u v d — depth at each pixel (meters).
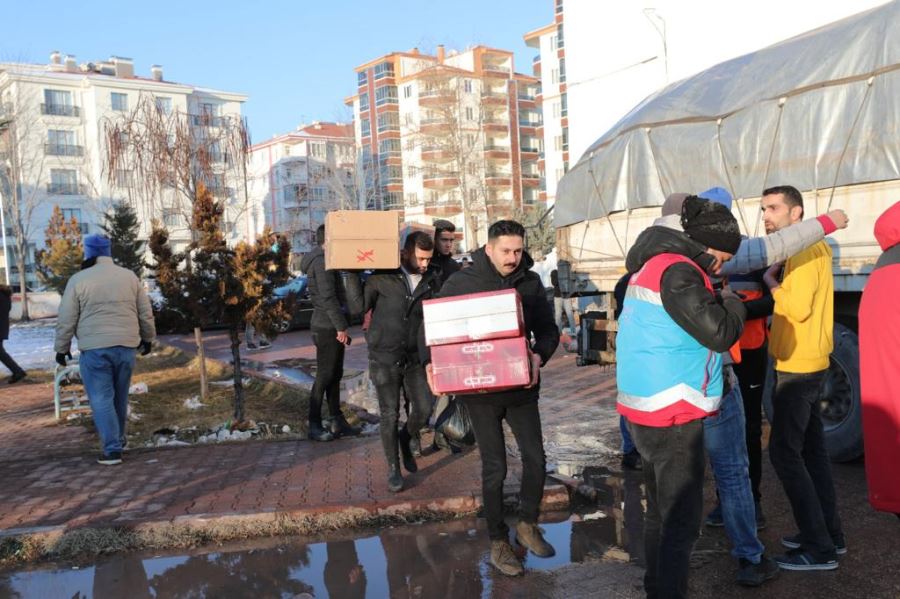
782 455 3.96
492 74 70.69
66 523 4.70
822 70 5.61
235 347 7.80
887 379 3.14
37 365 15.11
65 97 59.88
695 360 3.19
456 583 3.99
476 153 62.56
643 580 3.83
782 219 4.17
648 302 3.23
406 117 69.31
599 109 18.83
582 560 4.24
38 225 55.03
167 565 4.32
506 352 3.90
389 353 5.39
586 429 7.46
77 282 6.28
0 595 3.97
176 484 5.59
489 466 4.14
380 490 5.29
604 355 7.08
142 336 6.78
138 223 28.30
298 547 4.55
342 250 5.33
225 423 7.71
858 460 5.63
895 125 5.06
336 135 84.31
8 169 36.72
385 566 4.24
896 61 5.16
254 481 5.62
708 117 6.38
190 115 17.77
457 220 69.44
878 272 3.25
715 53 14.91
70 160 58.88
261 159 82.69
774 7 13.21
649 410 3.21
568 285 7.81
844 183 5.34
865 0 11.28
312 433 7.01
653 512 3.50
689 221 3.29
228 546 4.58
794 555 3.96
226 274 7.62
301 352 15.44
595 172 7.51
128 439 7.31
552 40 65.12
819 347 3.90
